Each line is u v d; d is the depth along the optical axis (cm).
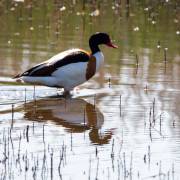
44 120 1238
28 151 1052
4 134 1134
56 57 1481
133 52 1864
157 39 2052
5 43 1938
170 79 1570
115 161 1019
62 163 1005
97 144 1099
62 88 1506
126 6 2731
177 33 2158
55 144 1091
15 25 2252
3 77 1551
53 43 1947
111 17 2462
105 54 1834
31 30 2167
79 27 2242
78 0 2847
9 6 2653
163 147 1085
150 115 1264
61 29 2197
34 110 1309
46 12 2545
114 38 2055
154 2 2819
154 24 2323
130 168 984
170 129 1184
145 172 977
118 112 1298
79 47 1892
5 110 1305
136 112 1298
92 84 1532
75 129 1184
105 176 959
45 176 953
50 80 1451
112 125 1212
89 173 967
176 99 1394
